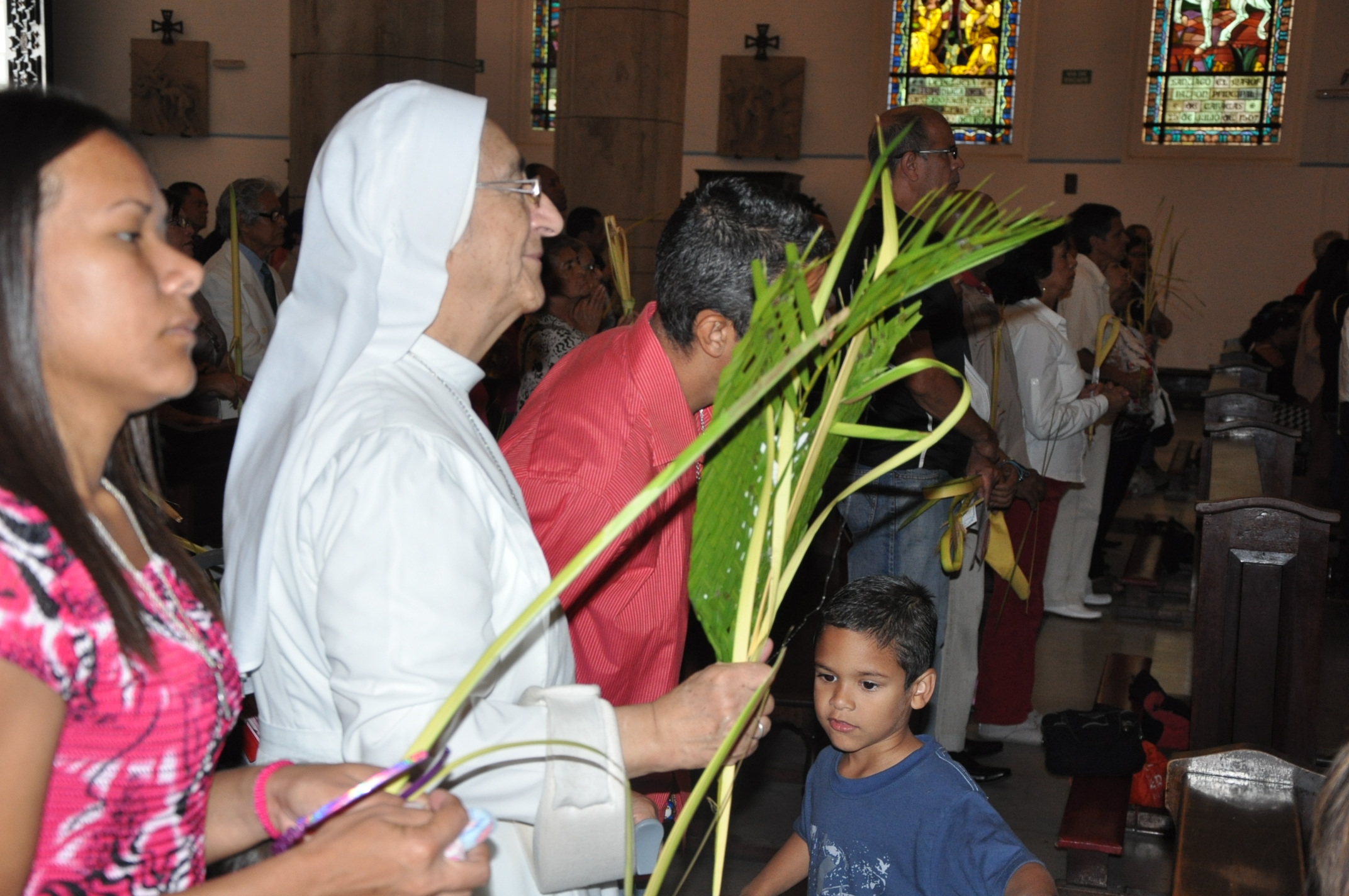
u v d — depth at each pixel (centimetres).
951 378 275
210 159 1672
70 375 87
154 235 90
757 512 124
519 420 164
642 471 152
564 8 949
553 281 444
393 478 107
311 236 121
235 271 431
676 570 156
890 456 291
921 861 186
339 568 105
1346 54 1419
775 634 374
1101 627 554
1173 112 1486
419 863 88
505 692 121
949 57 1526
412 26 792
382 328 119
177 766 90
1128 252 788
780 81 1538
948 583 308
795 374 125
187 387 91
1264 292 1477
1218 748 241
